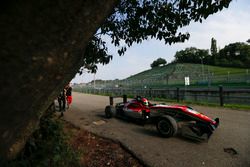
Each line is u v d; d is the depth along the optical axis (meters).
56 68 1.12
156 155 3.82
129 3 3.88
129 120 7.22
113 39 4.47
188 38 4.21
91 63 5.21
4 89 0.79
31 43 0.82
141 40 4.43
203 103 10.92
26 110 1.08
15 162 2.03
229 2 3.36
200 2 3.50
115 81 38.69
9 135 1.02
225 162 3.47
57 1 0.83
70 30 1.00
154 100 14.10
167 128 4.90
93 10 1.07
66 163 2.97
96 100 16.27
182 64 81.88
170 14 3.93
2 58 0.74
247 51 76.50
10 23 0.73
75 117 7.97
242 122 6.43
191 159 3.63
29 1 0.75
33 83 0.97
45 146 2.88
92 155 3.81
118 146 4.41
